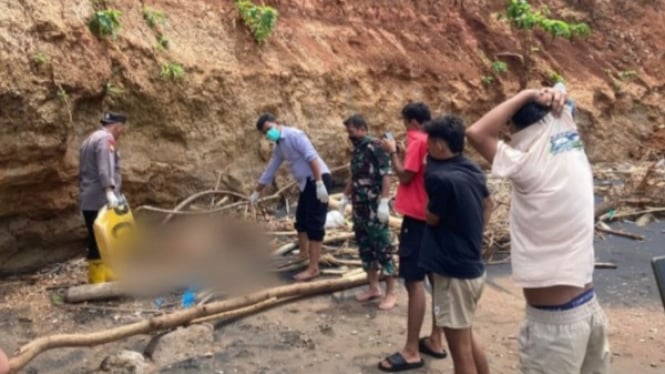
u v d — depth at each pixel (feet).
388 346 18.65
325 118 38.24
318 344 18.71
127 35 27.73
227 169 32.27
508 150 11.01
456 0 52.08
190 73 30.27
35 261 24.45
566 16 59.77
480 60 50.06
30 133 22.43
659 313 21.71
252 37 35.27
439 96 45.52
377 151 20.65
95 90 24.99
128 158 27.48
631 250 29.45
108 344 18.31
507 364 17.53
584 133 52.90
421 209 16.58
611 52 59.36
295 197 35.88
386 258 21.24
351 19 43.78
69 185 24.68
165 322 18.49
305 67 37.60
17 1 22.85
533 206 10.81
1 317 19.85
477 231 13.88
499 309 21.83
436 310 14.11
